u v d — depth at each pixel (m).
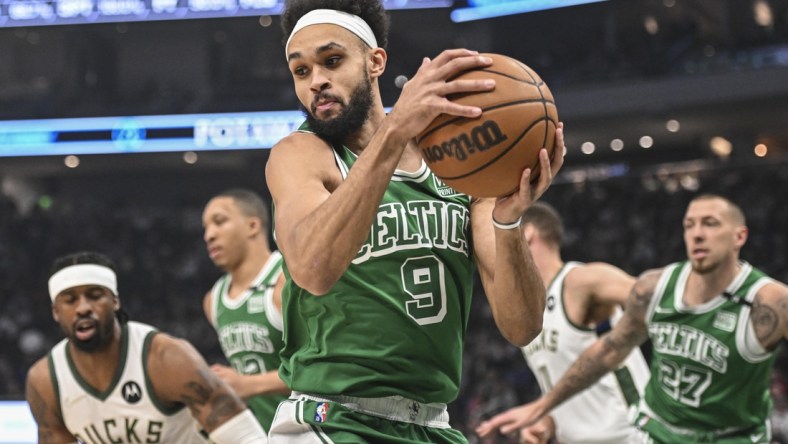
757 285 5.32
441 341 2.86
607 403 6.34
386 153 2.43
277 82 24.77
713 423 5.45
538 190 2.57
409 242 2.81
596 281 6.23
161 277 21.97
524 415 5.38
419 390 2.86
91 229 23.62
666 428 5.59
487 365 16.08
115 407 4.50
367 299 2.79
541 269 6.49
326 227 2.42
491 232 2.91
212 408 4.43
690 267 5.54
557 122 2.58
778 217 18.84
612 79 21.30
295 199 2.60
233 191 6.26
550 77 22.78
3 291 21.56
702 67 20.53
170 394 4.46
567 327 6.34
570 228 20.42
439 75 2.46
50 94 25.03
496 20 22.09
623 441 6.30
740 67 19.92
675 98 20.33
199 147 22.77
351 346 2.81
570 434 6.39
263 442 4.47
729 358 5.32
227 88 24.53
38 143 23.17
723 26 22.89
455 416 14.79
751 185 20.02
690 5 22.44
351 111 2.74
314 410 2.82
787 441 10.99
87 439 4.62
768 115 21.08
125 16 21.95
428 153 2.57
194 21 21.91
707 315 5.38
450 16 21.67
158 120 22.91
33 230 23.34
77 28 22.36
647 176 21.36
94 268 4.44
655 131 22.50
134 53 25.84
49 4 22.14
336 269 2.44
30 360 18.78
